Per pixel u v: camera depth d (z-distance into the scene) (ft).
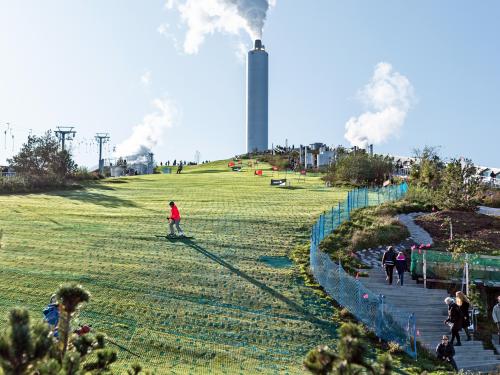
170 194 144.36
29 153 183.93
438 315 65.21
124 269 68.59
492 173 159.43
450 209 110.01
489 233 93.50
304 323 57.26
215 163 321.52
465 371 54.03
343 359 18.76
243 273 70.13
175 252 77.97
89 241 82.64
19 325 16.48
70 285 20.33
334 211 103.81
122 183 181.27
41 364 16.87
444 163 172.86
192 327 53.26
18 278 62.80
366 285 70.33
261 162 305.94
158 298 59.62
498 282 70.59
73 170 194.08
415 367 51.19
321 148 256.52
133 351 46.39
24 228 90.33
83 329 29.94
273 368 46.37
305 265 74.69
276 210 112.78
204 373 43.62
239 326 54.70
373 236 87.20
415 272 73.67
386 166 180.96
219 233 90.68
